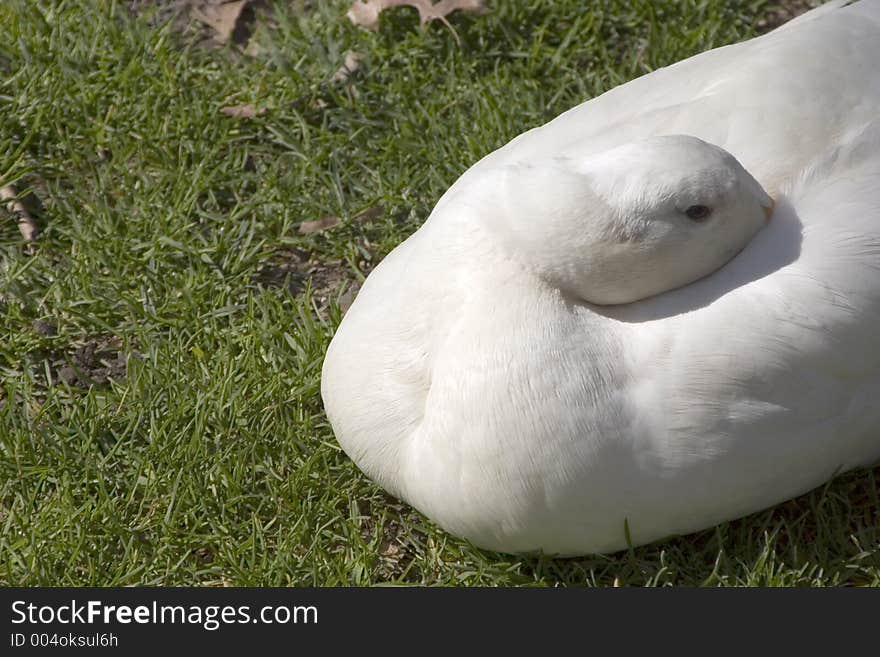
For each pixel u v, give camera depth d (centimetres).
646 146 407
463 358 418
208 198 615
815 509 465
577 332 412
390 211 603
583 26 679
